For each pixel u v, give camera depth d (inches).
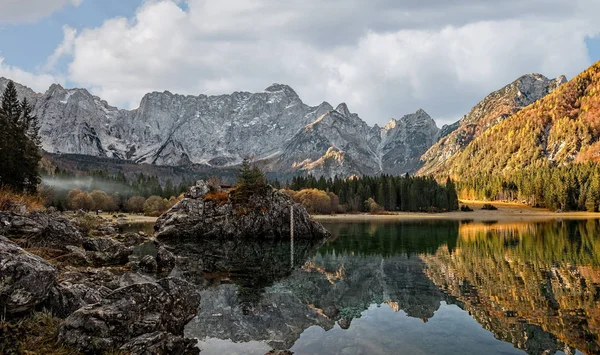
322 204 6860.2
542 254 1904.5
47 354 491.2
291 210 3326.8
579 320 836.0
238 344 720.3
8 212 1133.1
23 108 3757.4
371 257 1963.6
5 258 548.7
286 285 1291.8
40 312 587.8
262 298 1107.3
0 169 2628.0
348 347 697.6
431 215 6924.2
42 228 1194.0
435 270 1529.3
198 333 785.6
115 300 617.3
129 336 578.2
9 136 2746.1
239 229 3280.0
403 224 4783.5
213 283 1330.0
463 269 1529.3
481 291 1138.0
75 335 538.3
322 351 679.7
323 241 2945.4
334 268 1643.7
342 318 894.4
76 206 6264.8
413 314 913.5
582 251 1998.0
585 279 1280.8
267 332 795.4
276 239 3228.3
